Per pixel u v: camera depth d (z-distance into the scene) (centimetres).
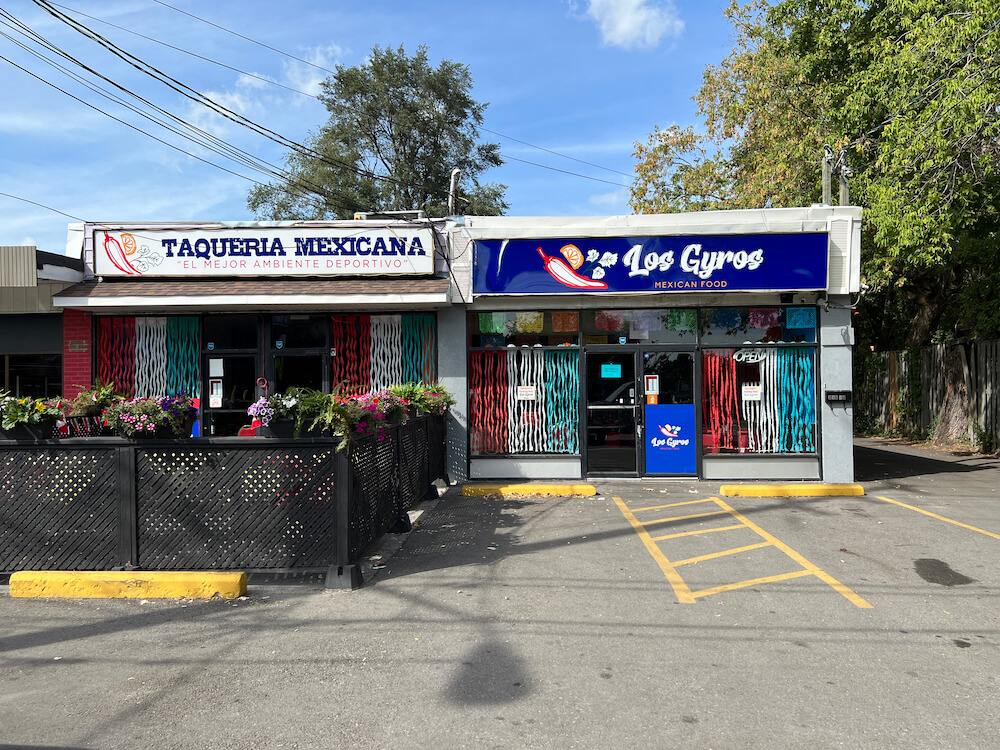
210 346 1212
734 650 477
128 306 1143
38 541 629
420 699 406
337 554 620
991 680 429
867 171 1458
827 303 1135
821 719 380
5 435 632
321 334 1207
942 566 680
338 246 1159
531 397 1191
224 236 1165
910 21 1295
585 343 1186
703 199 2180
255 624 533
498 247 1139
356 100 3878
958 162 1248
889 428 2202
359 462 663
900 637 500
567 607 566
